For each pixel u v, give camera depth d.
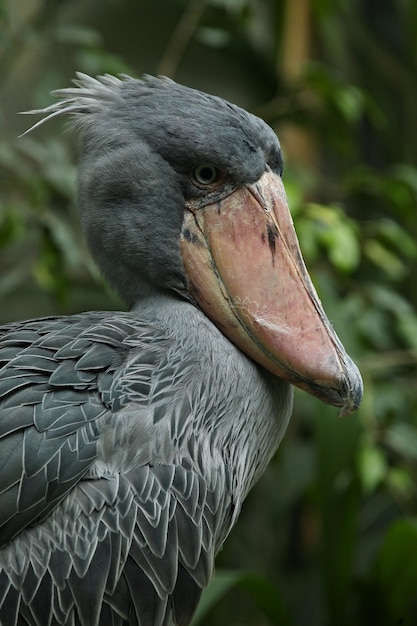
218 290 5.24
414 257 9.20
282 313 5.18
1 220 8.14
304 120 10.37
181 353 5.07
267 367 5.21
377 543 9.92
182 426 4.92
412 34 11.38
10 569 4.60
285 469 9.75
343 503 8.06
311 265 8.49
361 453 8.03
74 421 4.72
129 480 4.76
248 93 11.38
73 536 4.65
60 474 4.64
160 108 5.27
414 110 11.60
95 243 5.47
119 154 5.28
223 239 5.25
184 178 5.25
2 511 4.57
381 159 12.12
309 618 9.75
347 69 11.68
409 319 8.83
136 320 5.23
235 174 5.21
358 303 8.77
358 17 11.90
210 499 4.97
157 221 5.28
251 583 7.26
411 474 9.38
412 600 8.82
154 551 4.75
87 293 9.54
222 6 10.31
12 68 10.29
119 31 11.70
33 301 10.15
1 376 4.80
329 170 12.27
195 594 4.93
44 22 10.10
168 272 5.32
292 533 10.73
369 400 8.27
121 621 4.75
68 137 9.35
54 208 8.79
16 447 4.63
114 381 4.86
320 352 5.08
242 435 5.20
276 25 10.95
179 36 10.34
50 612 4.61
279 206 5.28
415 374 9.77
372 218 10.67
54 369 4.84
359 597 8.48
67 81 9.88
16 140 8.47
